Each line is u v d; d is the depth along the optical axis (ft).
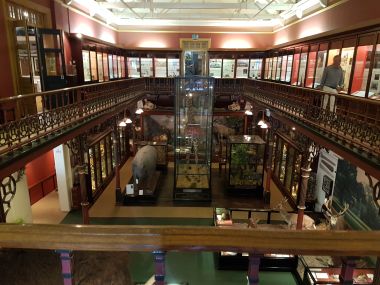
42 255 7.75
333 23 32.86
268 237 3.43
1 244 3.48
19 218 24.66
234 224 26.61
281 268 23.61
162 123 53.98
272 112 33.40
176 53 57.26
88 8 43.32
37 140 17.75
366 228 24.76
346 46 26.37
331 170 30.40
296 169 34.91
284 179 38.91
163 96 55.36
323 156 32.09
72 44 34.78
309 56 34.78
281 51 46.06
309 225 26.94
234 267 23.75
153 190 35.94
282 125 40.60
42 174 34.09
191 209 34.40
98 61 42.29
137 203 35.42
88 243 3.46
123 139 49.55
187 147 36.32
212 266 24.39
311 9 39.55
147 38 59.21
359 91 24.21
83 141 26.84
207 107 35.04
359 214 25.77
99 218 31.94
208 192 36.32
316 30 37.88
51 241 3.46
